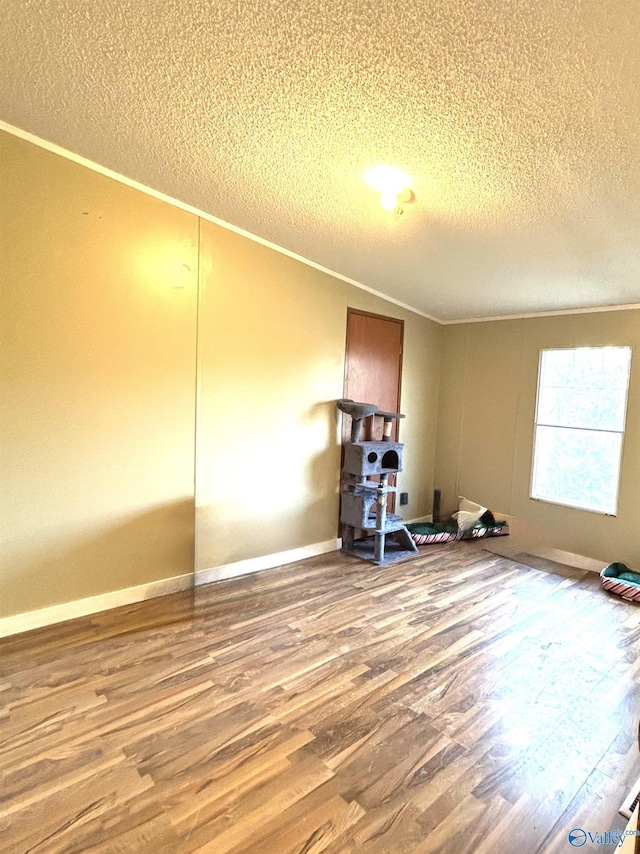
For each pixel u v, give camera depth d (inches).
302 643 101.7
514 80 65.1
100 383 110.5
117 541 115.6
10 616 101.9
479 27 58.2
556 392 163.0
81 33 69.8
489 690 87.4
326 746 72.6
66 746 71.1
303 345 148.8
